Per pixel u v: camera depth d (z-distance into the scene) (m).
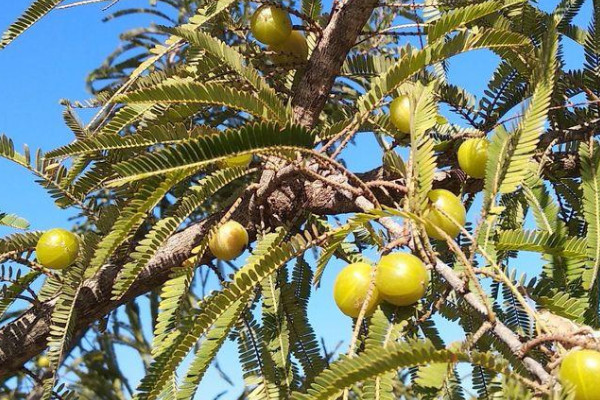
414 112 0.74
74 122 0.87
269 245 0.77
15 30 0.82
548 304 0.71
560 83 0.89
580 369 0.61
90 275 0.77
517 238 0.75
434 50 0.76
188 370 0.70
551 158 0.87
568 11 0.92
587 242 0.75
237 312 0.71
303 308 0.84
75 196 0.89
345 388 0.61
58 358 0.81
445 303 0.76
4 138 0.85
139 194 0.73
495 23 0.86
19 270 0.86
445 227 0.71
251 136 0.68
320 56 0.90
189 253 0.90
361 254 0.82
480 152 0.79
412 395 0.68
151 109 0.85
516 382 0.59
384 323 0.69
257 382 0.79
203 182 0.77
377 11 1.14
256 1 0.87
